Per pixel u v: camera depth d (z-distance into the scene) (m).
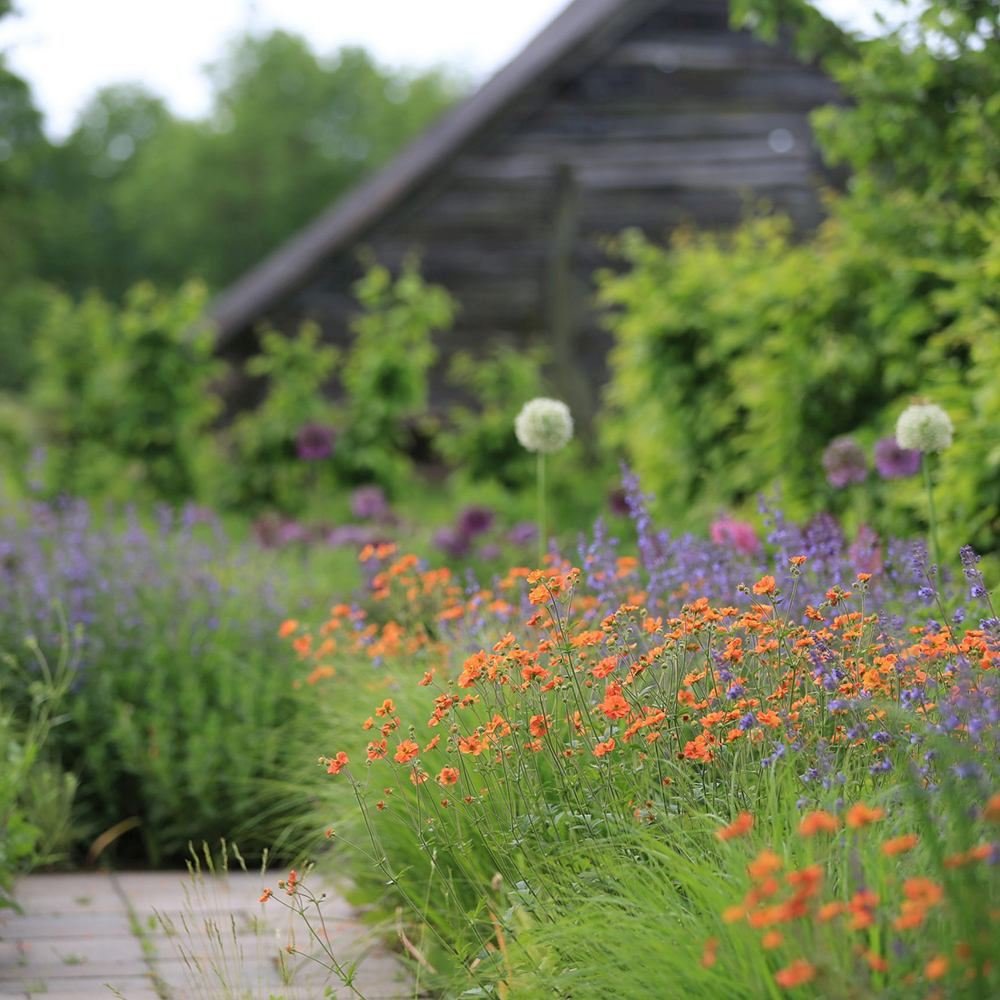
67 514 9.02
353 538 10.51
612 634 4.19
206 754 6.26
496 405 15.50
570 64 18.31
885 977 2.70
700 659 4.27
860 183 7.98
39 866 6.11
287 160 52.12
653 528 6.21
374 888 5.03
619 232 18.42
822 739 3.55
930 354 7.25
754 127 18.48
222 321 17.88
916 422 5.33
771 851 3.10
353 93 54.50
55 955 4.73
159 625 7.32
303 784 6.06
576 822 3.83
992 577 5.70
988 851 2.46
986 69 7.04
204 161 51.91
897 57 7.19
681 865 3.22
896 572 5.30
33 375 35.31
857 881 2.70
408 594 6.19
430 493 16.97
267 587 7.65
